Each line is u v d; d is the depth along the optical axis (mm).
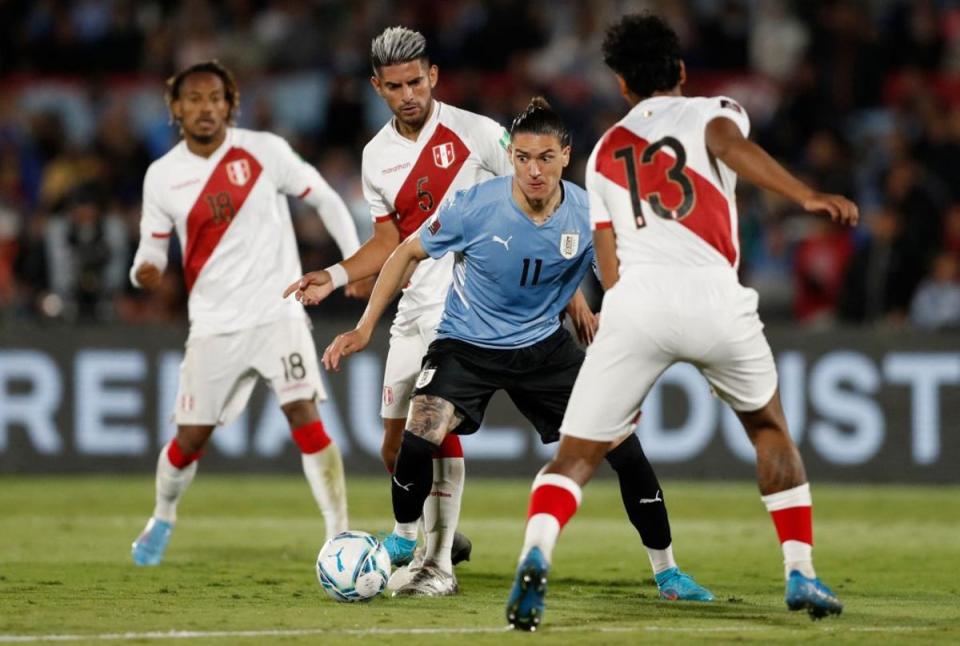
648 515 22844
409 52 24781
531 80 58062
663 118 19484
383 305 21781
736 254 19344
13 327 45031
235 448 44781
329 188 28828
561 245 21812
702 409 43562
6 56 64000
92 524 34812
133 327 44938
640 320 18844
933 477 43281
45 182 55719
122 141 56969
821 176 53250
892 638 18734
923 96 56094
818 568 27781
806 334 43625
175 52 62625
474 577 26078
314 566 27641
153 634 18812
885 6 62812
